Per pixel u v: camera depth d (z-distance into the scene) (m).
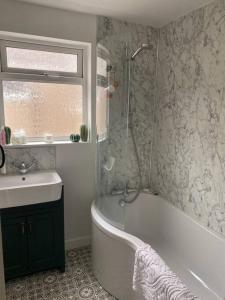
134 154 2.57
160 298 1.29
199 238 1.95
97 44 2.12
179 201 2.24
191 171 2.06
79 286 1.93
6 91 2.17
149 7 1.95
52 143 2.24
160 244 2.38
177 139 2.22
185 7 1.91
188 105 2.05
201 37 1.87
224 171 1.73
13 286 1.91
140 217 2.55
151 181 2.69
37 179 2.11
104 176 2.13
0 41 2.05
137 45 2.35
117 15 2.13
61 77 2.30
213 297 1.73
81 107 2.43
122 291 1.74
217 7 1.70
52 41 2.16
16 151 2.13
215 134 1.78
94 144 2.38
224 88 1.68
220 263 1.74
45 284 1.94
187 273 1.98
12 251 1.86
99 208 2.14
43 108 2.30
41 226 1.93
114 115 2.16
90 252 2.41
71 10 2.05
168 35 2.27
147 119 2.57
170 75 2.28
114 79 2.13
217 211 1.81
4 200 1.73
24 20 1.95
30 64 2.19
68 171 2.34
